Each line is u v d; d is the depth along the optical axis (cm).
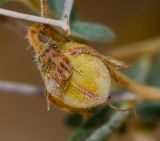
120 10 19
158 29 18
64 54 9
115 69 9
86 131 11
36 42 9
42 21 9
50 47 9
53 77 9
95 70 9
